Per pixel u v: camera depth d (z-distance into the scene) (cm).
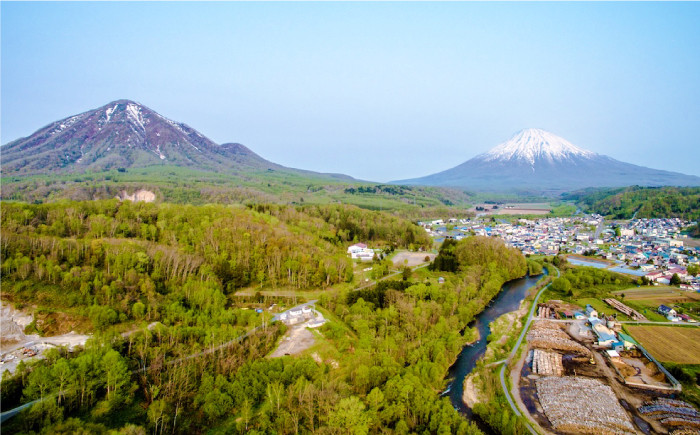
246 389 10269
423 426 9988
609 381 12688
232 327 13088
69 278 13525
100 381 9525
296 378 10962
